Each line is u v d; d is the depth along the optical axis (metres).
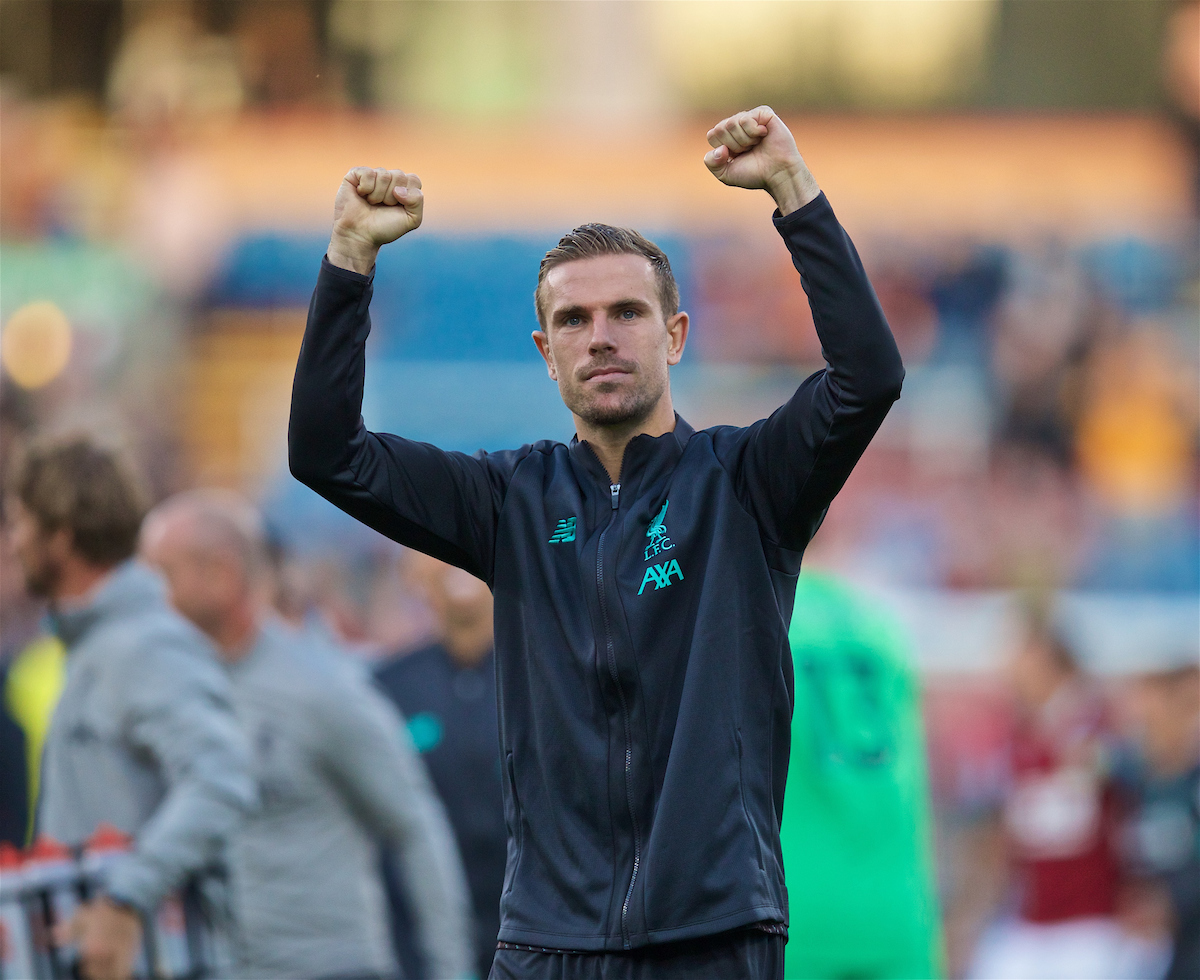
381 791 15.51
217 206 63.62
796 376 60.25
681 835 7.95
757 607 8.47
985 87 68.25
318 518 48.91
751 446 8.70
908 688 13.68
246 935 14.98
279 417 59.56
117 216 63.12
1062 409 58.31
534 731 8.45
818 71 68.75
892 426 58.06
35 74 66.06
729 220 63.56
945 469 57.47
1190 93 66.69
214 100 66.44
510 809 8.58
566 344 8.70
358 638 31.09
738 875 7.94
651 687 8.25
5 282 59.62
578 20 68.69
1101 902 23.75
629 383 8.62
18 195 62.66
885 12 68.56
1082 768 24.06
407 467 8.80
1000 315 60.62
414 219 8.57
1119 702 32.41
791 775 13.08
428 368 59.62
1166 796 22.67
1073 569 55.22
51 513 13.07
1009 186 66.00
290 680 15.36
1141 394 58.47
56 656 23.91
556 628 8.49
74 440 13.38
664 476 8.70
